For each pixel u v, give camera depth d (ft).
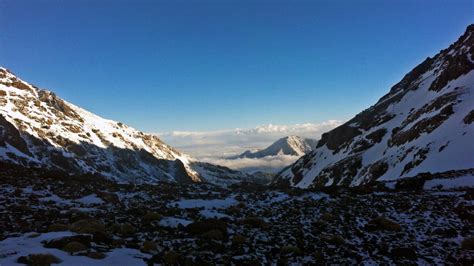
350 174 425.28
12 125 409.69
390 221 61.36
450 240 55.21
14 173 90.94
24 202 62.44
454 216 68.64
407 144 345.10
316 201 83.15
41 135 479.00
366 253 48.57
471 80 358.02
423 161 261.44
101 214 57.62
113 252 37.47
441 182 110.93
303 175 614.75
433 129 315.17
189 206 74.28
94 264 32.42
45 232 43.57
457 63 416.87
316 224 61.41
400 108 518.78
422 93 498.28
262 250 46.62
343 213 70.64
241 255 43.34
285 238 52.95
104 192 76.89
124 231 47.80
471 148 229.25
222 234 50.08
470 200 80.23
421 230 60.34
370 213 70.79
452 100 335.06
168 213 62.49
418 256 47.83
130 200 76.28
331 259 45.39
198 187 104.83
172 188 97.04
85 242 38.17
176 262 37.35
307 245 49.78
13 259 31.24
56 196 71.46
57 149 466.29
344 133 594.65
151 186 97.86
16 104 547.90
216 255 42.47
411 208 74.54
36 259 30.91
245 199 85.40
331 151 604.49
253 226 58.59
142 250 39.99
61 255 33.65
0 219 49.29
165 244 44.39
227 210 70.85
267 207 76.07
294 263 43.09
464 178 111.75
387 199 84.64
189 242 46.14
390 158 347.15
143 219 55.62
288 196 89.66
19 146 391.24
